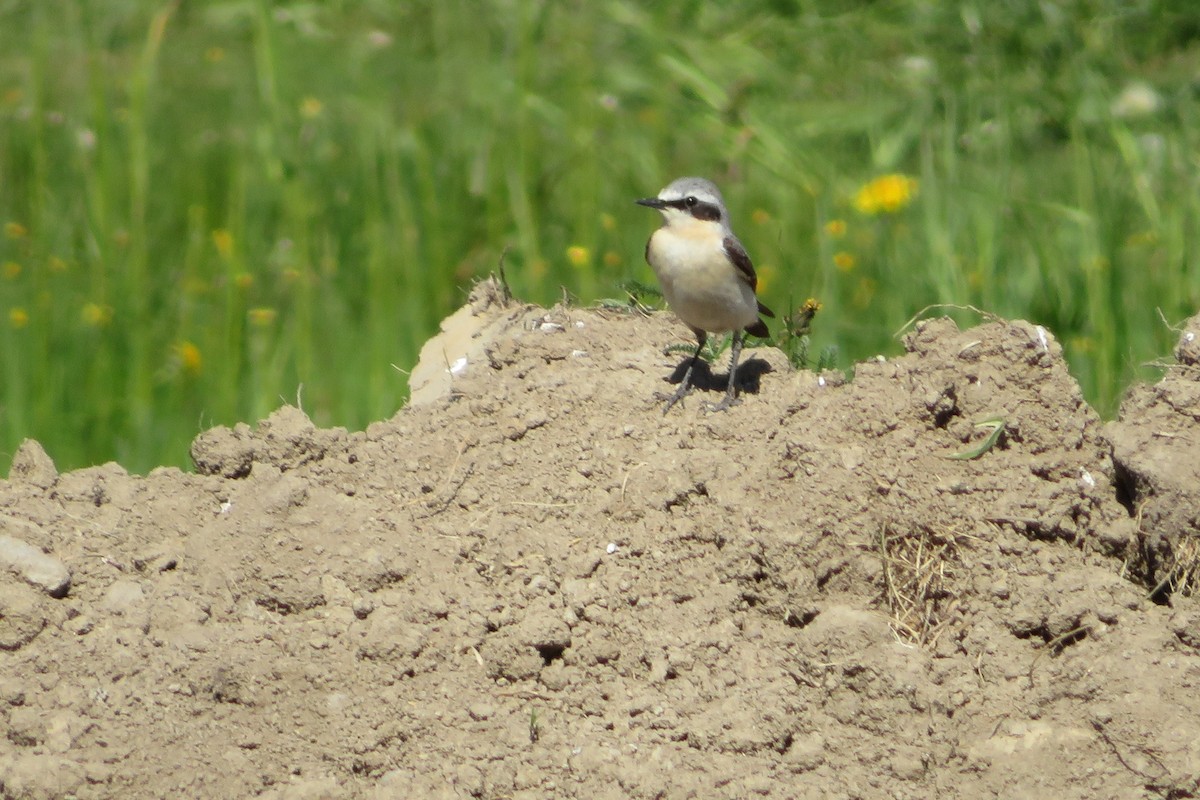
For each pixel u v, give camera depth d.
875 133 22.00
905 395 10.15
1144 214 19.47
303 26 26.14
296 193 18.64
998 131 21.53
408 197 19.97
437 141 21.66
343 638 8.90
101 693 8.45
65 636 8.86
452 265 18.53
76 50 25.16
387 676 8.77
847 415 10.09
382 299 16.91
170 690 8.52
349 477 10.16
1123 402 10.09
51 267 17.89
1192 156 21.11
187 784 8.05
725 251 10.56
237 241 17.66
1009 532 9.50
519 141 20.69
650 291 12.37
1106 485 9.90
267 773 8.16
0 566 9.05
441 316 17.62
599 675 8.94
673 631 9.05
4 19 25.91
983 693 8.84
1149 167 20.50
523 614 9.11
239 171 19.25
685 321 11.04
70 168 20.45
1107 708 8.62
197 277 18.12
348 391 16.08
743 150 21.56
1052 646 9.09
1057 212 18.45
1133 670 8.77
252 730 8.43
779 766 8.42
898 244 18.53
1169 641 8.91
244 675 8.57
